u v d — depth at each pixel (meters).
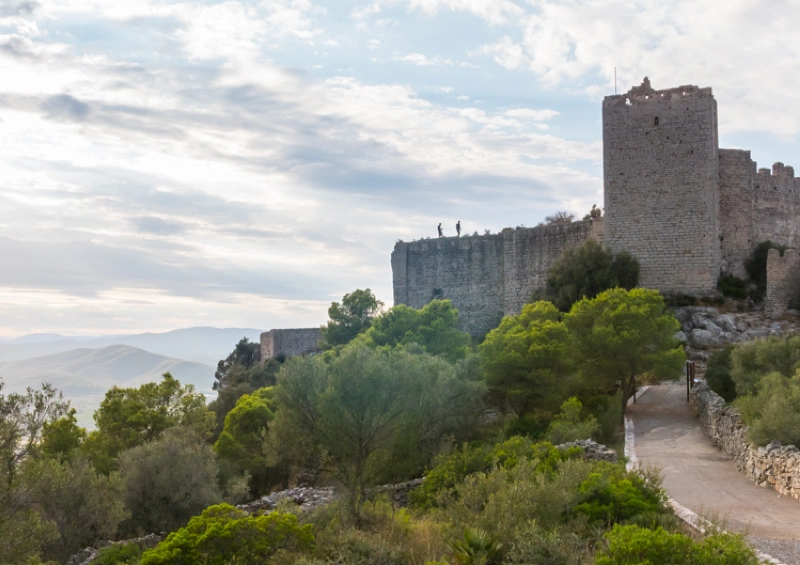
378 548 24.34
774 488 29.27
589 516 24.00
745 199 74.19
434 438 43.69
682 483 30.44
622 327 50.09
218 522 26.09
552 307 61.44
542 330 52.44
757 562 18.61
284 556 25.80
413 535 26.50
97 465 51.91
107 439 56.16
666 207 71.62
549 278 74.69
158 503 45.06
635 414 47.38
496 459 32.88
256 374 94.50
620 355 48.66
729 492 28.83
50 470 37.06
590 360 50.75
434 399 43.62
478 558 21.78
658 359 48.25
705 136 70.81
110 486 40.94
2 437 31.36
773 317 66.69
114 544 37.28
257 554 25.62
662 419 45.47
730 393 47.00
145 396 59.94
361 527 30.11
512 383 50.09
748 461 31.92
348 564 23.55
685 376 59.97
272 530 26.16
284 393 39.34
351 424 37.59
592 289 69.81
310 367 39.88
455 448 37.47
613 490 25.06
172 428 52.75
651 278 71.62
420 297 94.88
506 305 87.56
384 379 38.34
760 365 44.78
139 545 39.62
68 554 36.81
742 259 73.75
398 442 39.38
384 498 34.34
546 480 26.06
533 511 23.89
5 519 30.59
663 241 71.56
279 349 105.69
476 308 90.75
